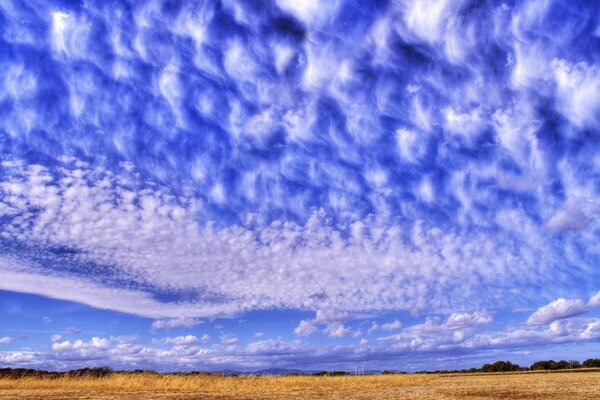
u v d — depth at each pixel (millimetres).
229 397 17359
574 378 30594
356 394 19625
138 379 25125
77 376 25266
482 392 19859
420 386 27656
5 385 22141
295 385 29328
